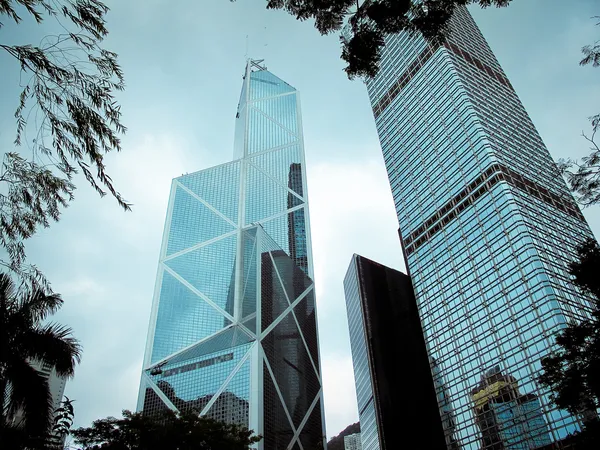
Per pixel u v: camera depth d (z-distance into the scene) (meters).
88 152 15.06
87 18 14.44
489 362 97.12
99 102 15.05
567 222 110.38
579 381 31.00
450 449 99.25
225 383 136.62
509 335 95.00
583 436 32.41
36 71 13.88
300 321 178.75
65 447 30.47
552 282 92.31
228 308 159.12
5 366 20.00
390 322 157.38
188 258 177.38
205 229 188.50
